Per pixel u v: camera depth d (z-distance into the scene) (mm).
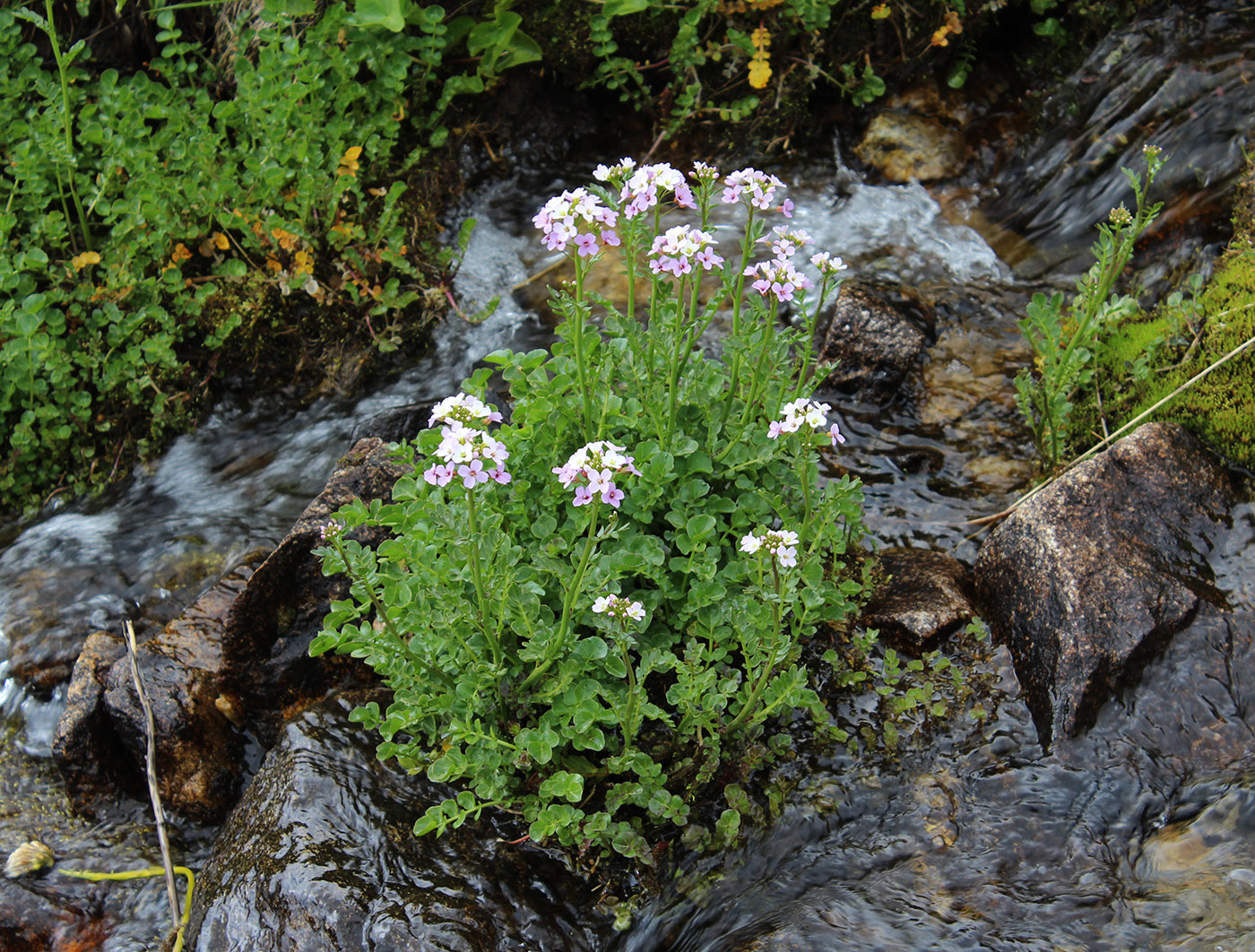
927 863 630
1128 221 752
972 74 1106
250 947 625
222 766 726
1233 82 924
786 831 649
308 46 950
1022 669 689
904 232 1007
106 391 891
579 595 650
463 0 1051
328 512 758
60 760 727
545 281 1000
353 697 701
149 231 908
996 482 800
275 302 919
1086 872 618
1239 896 591
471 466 581
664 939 630
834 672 695
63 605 806
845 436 835
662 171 639
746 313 911
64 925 686
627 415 692
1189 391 773
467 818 656
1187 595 680
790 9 1062
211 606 765
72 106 958
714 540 679
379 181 1002
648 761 636
